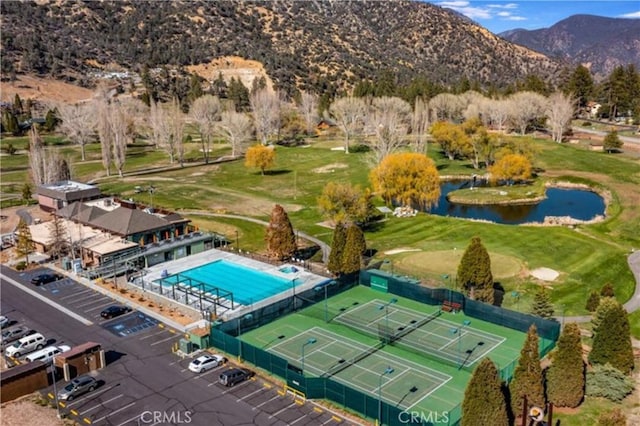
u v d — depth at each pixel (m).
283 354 60.19
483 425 42.09
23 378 52.31
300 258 90.75
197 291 76.25
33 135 138.62
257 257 91.38
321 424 47.19
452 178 153.25
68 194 113.44
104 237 91.44
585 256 88.44
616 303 60.16
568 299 72.88
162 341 62.78
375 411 47.50
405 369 56.69
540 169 153.75
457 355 59.25
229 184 145.12
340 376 55.50
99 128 167.25
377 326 66.44
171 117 181.00
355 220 104.75
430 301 72.25
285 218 87.06
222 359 57.56
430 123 199.25
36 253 92.19
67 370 54.47
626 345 53.66
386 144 145.00
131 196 130.88
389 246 94.75
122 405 50.53
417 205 125.00
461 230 102.38
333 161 170.88
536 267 83.88
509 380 51.47
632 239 97.19
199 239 94.44
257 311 66.88
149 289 77.69
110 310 68.88
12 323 67.31
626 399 50.41
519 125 197.12
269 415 48.62
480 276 68.62
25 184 135.12
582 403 49.94
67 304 72.88
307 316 69.75
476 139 160.25
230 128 186.88
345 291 77.38
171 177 154.25
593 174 145.75
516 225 105.44
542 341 60.62
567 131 199.00
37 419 48.47
